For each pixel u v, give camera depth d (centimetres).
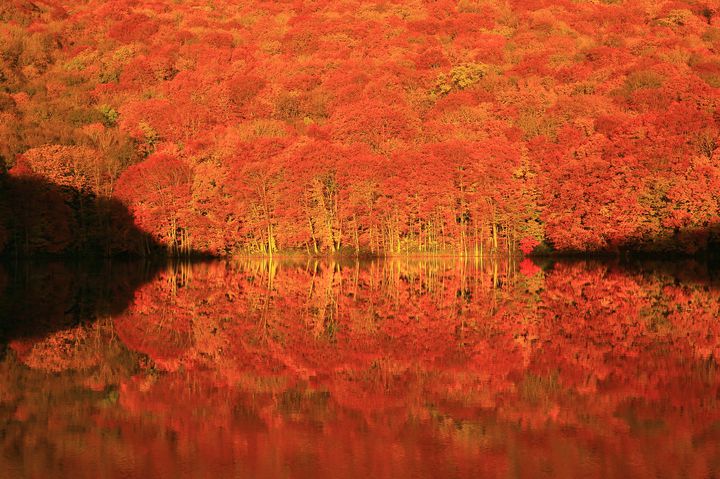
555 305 5959
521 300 6325
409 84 19625
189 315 5547
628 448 2389
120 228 13325
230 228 13612
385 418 2769
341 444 2464
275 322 5194
